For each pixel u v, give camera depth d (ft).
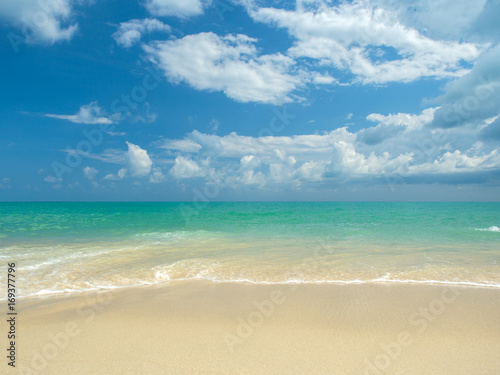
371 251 46.75
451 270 35.42
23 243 55.77
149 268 37.14
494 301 25.73
